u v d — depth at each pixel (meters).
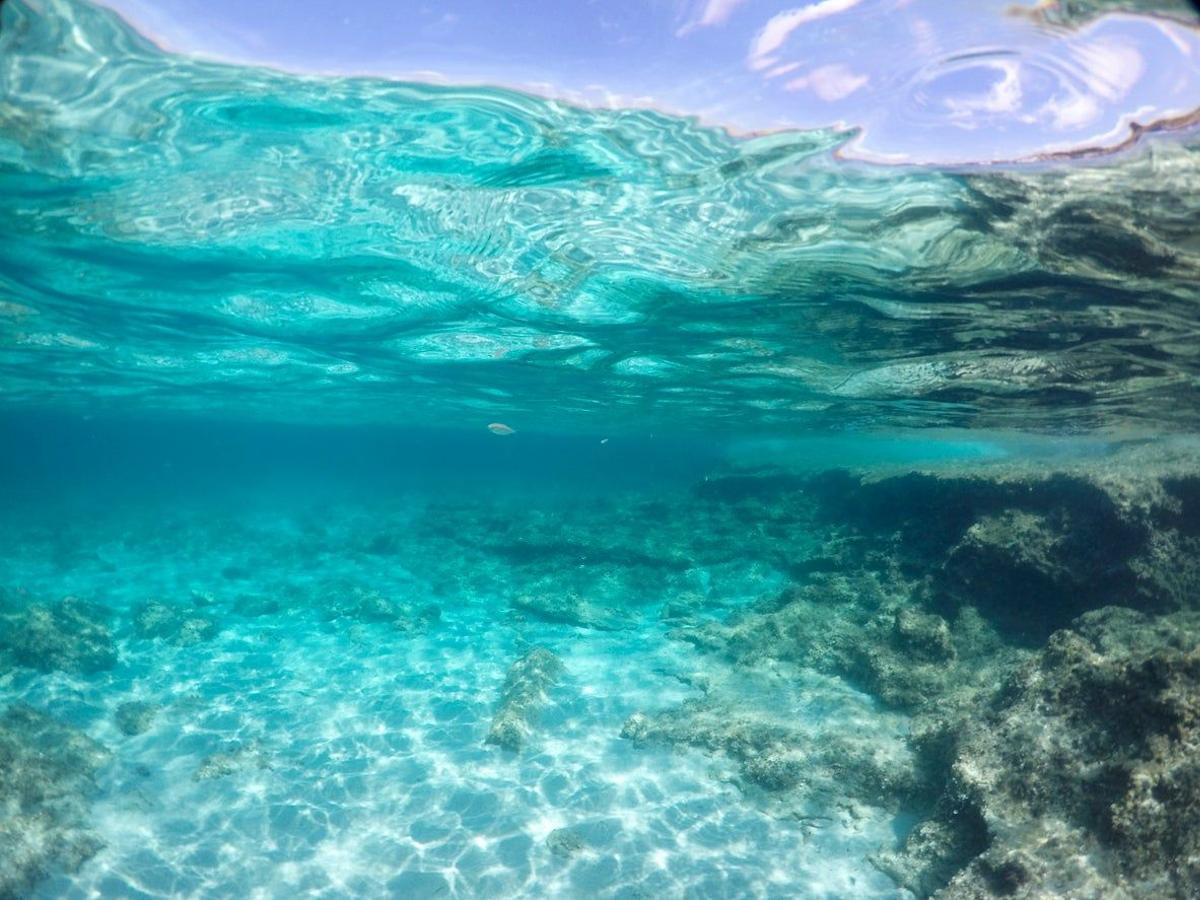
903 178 7.30
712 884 7.78
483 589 20.52
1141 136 6.00
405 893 7.77
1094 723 7.23
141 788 9.75
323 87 6.41
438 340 17.27
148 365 22.62
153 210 9.64
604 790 9.70
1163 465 14.23
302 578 22.69
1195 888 5.78
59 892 7.60
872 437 30.00
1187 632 10.08
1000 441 25.84
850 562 17.09
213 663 14.71
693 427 34.34
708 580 19.59
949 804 7.71
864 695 11.70
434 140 7.34
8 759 9.06
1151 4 4.64
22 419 53.50
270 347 19.14
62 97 6.73
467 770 10.32
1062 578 12.74
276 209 9.51
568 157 7.52
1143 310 10.12
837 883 7.69
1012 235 8.29
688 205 8.53
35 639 13.59
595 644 15.61
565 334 15.59
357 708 12.48
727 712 11.27
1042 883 6.14
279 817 9.17
